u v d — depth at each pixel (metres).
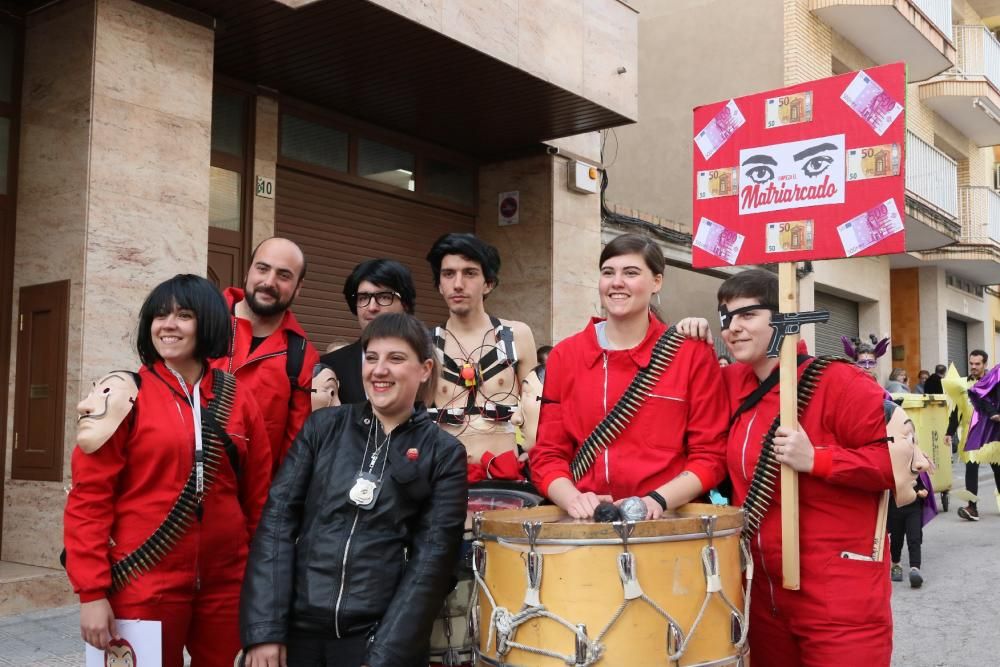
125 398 2.77
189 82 6.50
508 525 2.50
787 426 2.84
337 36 7.22
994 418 10.12
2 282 6.24
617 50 9.31
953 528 9.89
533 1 8.24
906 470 2.85
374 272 3.99
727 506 2.89
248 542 3.12
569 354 3.24
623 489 3.03
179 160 6.41
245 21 6.88
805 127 3.06
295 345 3.77
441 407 3.83
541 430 3.26
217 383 3.06
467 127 9.63
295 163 8.55
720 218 3.24
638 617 2.33
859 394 2.89
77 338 5.84
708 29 16.11
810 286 16.34
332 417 2.93
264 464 3.18
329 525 2.73
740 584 2.66
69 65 6.09
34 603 5.58
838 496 2.89
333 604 2.64
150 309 2.90
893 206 2.86
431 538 2.71
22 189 6.29
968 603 6.43
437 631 2.97
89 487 2.71
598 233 10.79
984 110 20.53
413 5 6.96
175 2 6.45
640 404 3.04
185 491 2.83
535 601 2.40
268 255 3.67
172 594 2.83
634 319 3.16
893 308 22.83
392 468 2.76
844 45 16.64
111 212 6.01
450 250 3.88
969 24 22.14
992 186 25.11
